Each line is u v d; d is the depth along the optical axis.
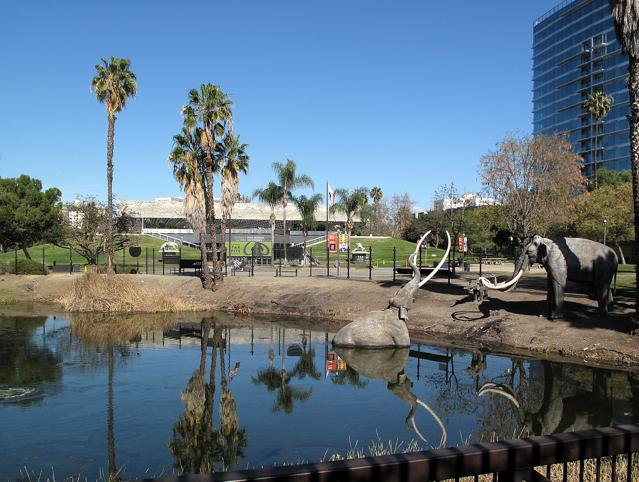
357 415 11.09
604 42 107.38
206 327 23.17
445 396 12.50
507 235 40.62
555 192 34.56
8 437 9.70
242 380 14.10
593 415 10.90
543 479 2.80
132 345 18.88
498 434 9.80
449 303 23.17
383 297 26.25
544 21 124.12
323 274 39.06
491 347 18.11
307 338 20.53
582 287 19.64
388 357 16.95
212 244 31.95
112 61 32.78
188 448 9.20
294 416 11.05
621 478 6.12
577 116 112.81
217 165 33.06
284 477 2.44
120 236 44.12
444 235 73.81
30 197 48.75
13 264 40.28
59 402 11.89
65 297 30.84
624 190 49.28
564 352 16.61
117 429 10.17
